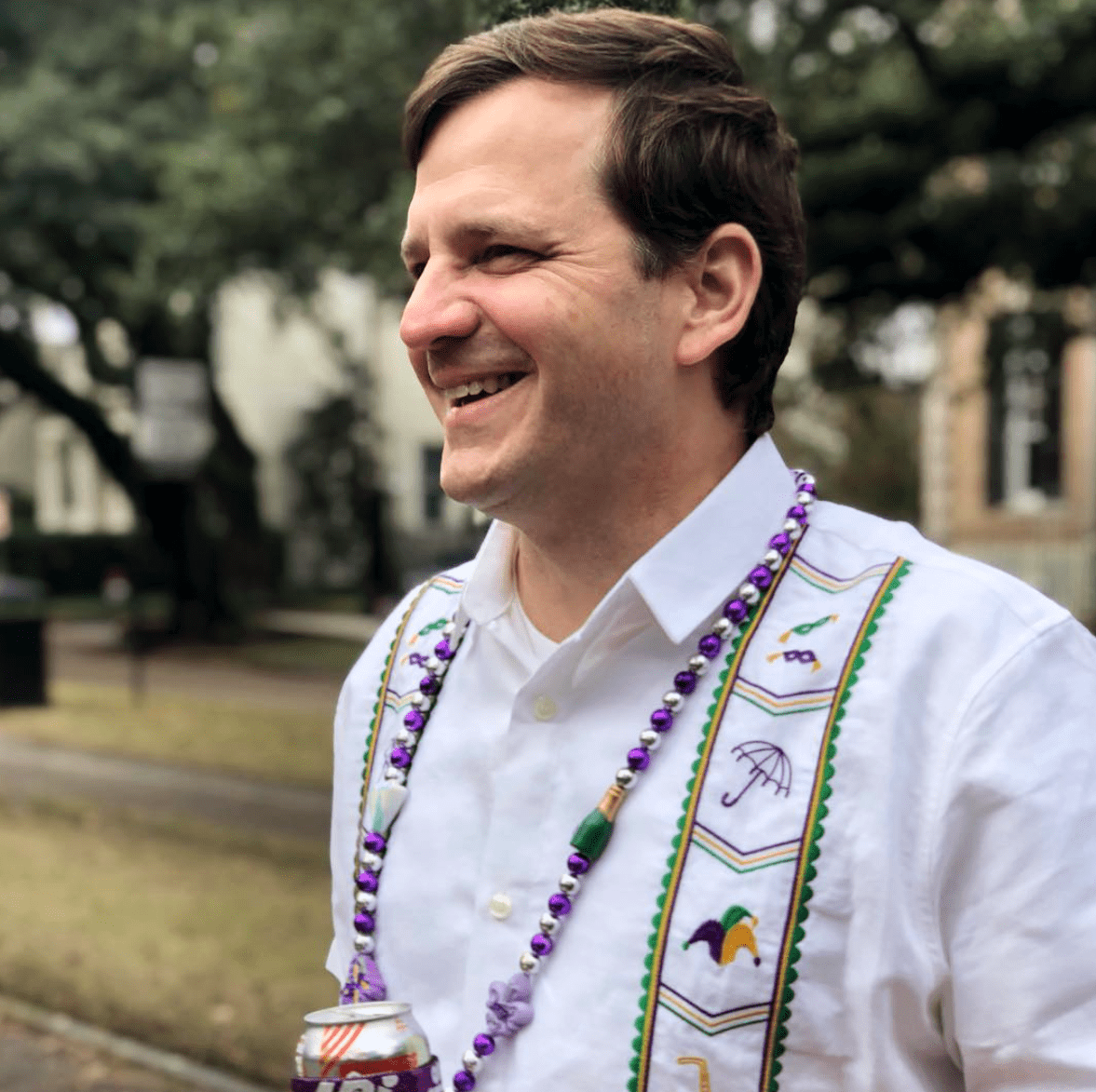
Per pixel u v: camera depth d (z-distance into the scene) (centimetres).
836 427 1931
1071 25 594
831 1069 91
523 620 117
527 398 103
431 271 106
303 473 2469
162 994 418
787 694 98
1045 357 864
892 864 91
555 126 103
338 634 1822
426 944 110
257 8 877
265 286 1468
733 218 106
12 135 1227
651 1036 94
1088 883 89
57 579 2641
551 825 104
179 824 665
